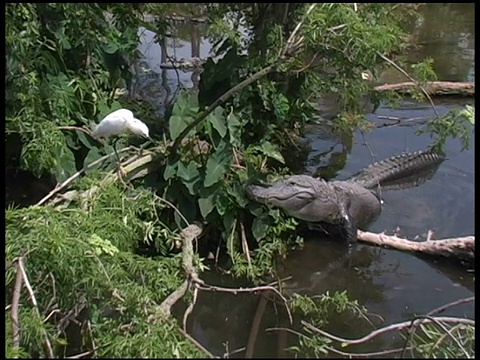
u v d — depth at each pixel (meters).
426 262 5.33
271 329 4.34
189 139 5.32
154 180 5.23
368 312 4.61
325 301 4.59
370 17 5.49
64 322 3.82
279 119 5.76
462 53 10.23
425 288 4.95
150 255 4.94
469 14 12.38
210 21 5.58
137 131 4.84
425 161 6.74
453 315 4.56
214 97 5.58
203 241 5.29
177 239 4.84
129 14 5.79
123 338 3.44
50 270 3.88
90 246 4.00
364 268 5.24
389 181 6.52
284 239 5.49
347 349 4.10
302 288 4.95
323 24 5.07
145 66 8.62
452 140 7.44
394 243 5.52
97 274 3.86
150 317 3.62
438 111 8.02
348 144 7.27
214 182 5.05
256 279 5.00
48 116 5.27
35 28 4.95
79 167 5.53
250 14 5.67
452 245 5.28
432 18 12.18
